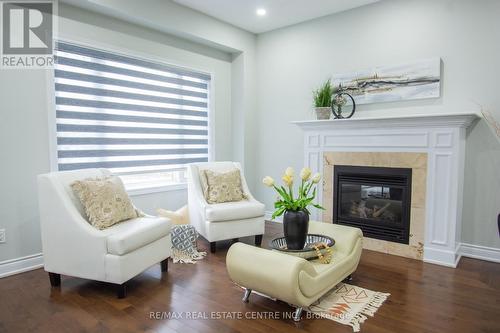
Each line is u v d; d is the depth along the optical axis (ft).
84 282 8.61
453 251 9.84
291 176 7.75
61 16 9.93
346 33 12.97
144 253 8.25
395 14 11.73
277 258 6.63
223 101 15.56
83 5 10.17
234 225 11.19
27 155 9.33
